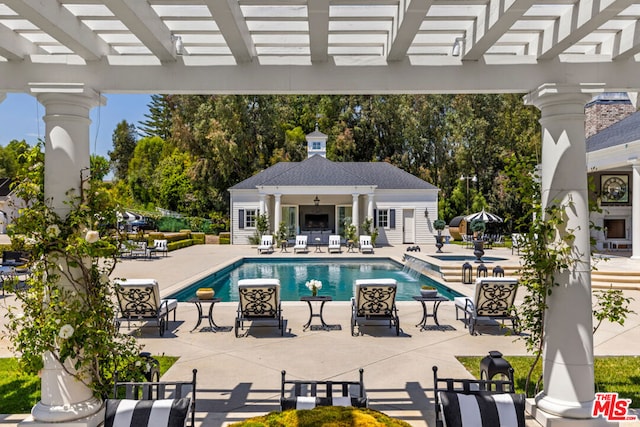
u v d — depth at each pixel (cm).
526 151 3850
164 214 3881
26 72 430
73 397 414
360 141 4506
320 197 2980
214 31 409
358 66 444
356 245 2688
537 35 434
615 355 654
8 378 561
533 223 440
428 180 4319
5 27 397
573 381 424
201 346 711
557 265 425
